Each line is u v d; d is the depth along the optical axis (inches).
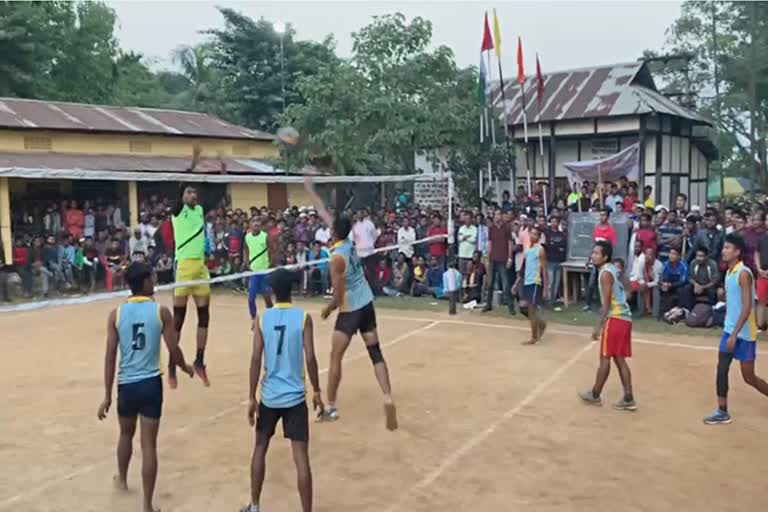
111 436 276.5
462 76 820.0
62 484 231.3
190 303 613.3
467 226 587.8
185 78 1552.7
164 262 608.1
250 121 1374.3
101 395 333.4
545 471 235.1
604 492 218.2
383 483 227.1
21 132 753.0
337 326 282.2
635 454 249.3
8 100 845.2
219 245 700.0
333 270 276.1
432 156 872.3
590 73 1006.4
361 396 321.1
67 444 267.9
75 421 294.8
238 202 874.1
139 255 528.7
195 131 903.7
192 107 1341.0
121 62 1553.9
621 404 297.6
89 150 807.7
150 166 800.3
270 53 1378.0
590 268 528.4
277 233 568.4
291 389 198.8
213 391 335.9
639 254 503.2
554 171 933.8
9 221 650.2
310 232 657.0
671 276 486.9
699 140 987.3
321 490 222.4
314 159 784.9
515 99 997.2
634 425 279.7
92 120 839.1
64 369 384.5
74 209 694.5
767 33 1161.4
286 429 199.8
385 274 626.5
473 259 577.9
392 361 387.5
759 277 436.5
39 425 290.0
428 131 770.2
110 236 642.8
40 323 530.9
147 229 629.3
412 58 799.1
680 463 240.8
